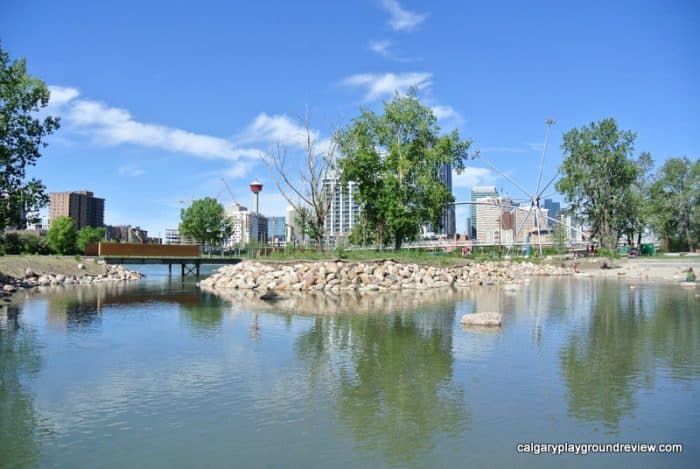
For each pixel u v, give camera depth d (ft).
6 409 34.50
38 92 105.81
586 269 219.61
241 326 67.77
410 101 182.29
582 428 30.60
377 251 169.27
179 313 81.41
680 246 309.63
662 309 84.53
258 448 28.07
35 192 104.68
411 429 30.68
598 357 48.29
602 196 275.59
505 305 91.45
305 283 124.26
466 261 168.14
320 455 27.20
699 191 277.64
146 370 44.39
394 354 50.24
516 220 487.20
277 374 42.98
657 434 29.68
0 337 60.03
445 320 72.54
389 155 179.83
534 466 25.81
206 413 33.55
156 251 216.74
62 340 58.08
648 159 300.61
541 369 43.91
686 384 39.11
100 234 399.24
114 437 29.71
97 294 117.70
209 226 349.20
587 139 275.18
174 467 25.91
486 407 34.40
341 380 41.09
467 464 26.08
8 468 25.84
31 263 161.27
